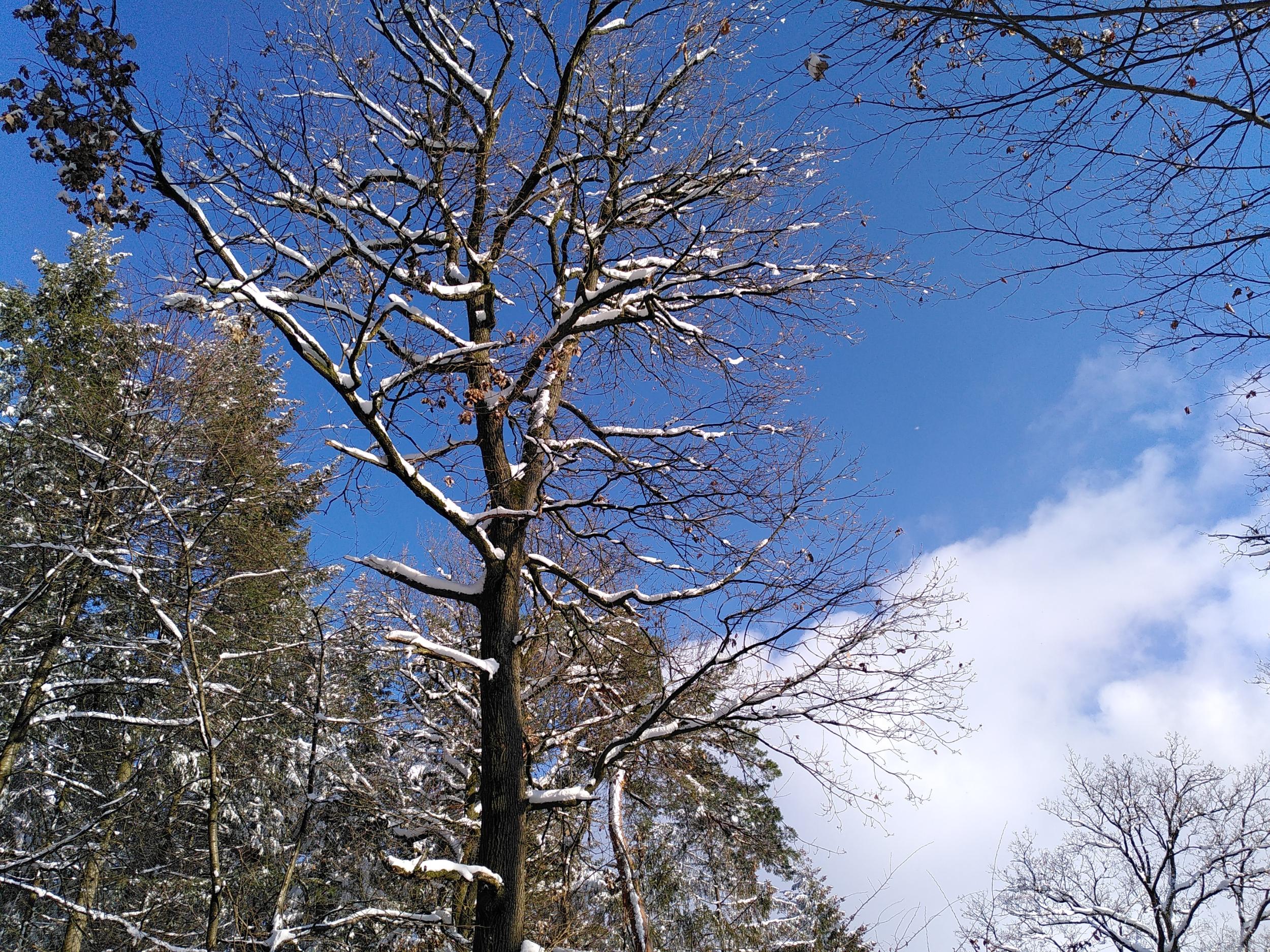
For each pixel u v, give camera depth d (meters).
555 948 7.66
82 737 13.26
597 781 6.80
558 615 10.05
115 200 4.88
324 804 10.66
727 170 8.81
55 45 4.39
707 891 8.45
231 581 11.44
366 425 6.02
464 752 12.23
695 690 7.76
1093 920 20.72
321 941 11.09
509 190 8.31
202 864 10.64
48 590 11.61
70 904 8.87
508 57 8.73
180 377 11.23
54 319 14.44
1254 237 4.19
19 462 12.89
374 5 8.17
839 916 6.84
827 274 8.39
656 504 8.02
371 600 12.12
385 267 6.52
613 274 7.50
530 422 8.30
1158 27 3.57
